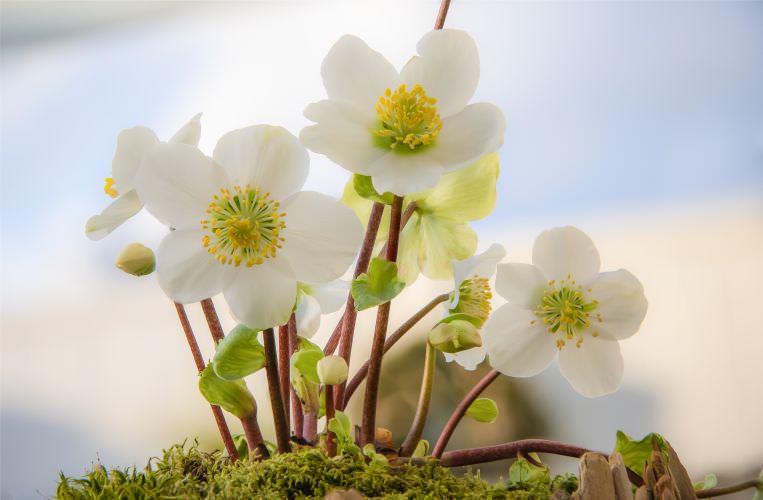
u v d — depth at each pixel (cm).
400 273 56
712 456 143
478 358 54
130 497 48
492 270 53
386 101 48
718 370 148
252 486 48
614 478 48
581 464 48
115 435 152
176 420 145
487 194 54
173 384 148
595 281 51
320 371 49
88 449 153
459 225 55
